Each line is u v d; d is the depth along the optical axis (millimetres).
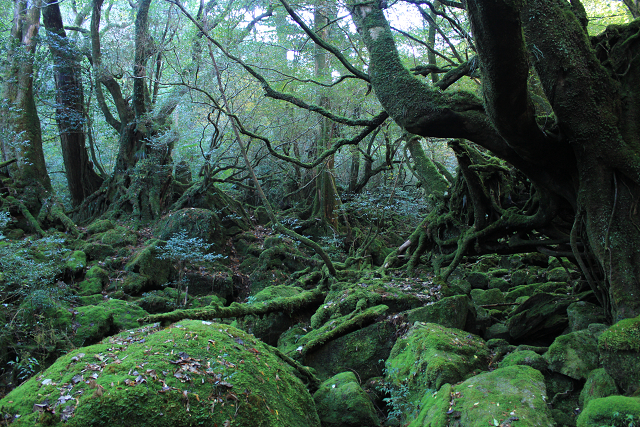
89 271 10188
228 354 4215
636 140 4508
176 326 4594
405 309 6758
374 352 6117
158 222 13914
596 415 3033
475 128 4945
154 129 14938
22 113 13766
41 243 10219
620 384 3594
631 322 3746
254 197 18188
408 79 5152
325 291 8492
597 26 10555
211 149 13781
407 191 15227
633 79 4613
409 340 5570
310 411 4516
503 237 6980
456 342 5219
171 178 15461
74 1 18172
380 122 6691
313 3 9734
